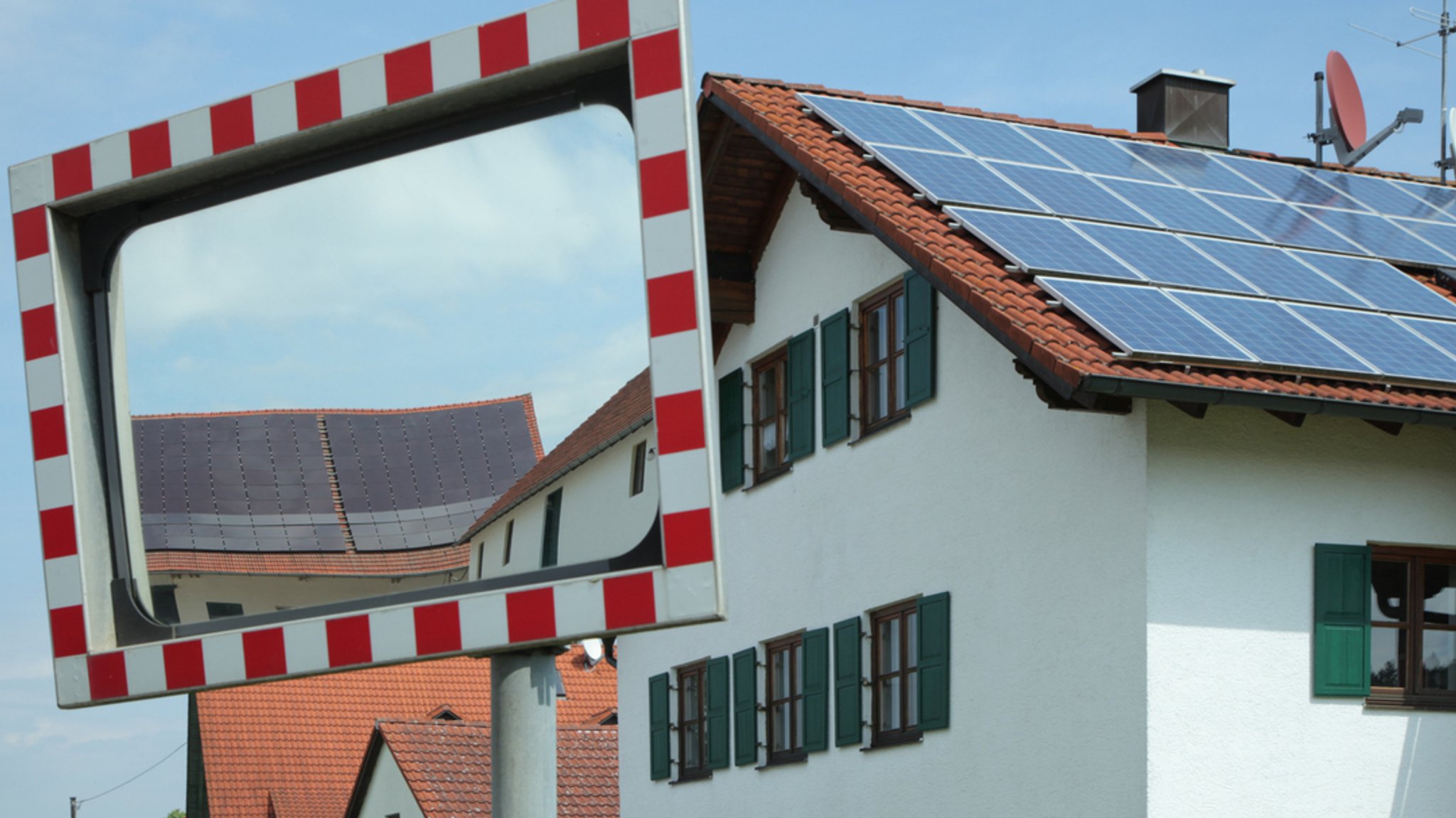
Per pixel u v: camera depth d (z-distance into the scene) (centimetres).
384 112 403
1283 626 1102
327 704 3662
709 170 1602
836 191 1306
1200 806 1064
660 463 363
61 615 430
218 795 3481
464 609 384
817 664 1530
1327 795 1098
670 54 368
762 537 1667
